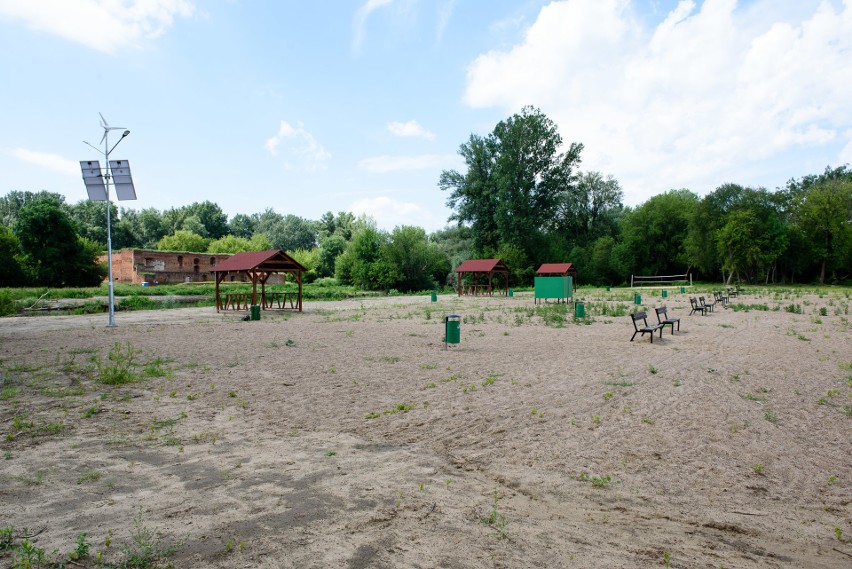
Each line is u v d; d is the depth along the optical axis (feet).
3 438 21.27
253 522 13.78
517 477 17.78
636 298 96.12
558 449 20.59
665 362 39.45
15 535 12.85
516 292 185.98
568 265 169.17
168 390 30.53
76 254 185.78
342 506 14.97
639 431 22.82
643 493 16.74
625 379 33.32
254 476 17.33
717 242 193.88
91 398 28.43
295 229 362.74
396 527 13.73
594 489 16.96
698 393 29.50
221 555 11.97
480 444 21.13
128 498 15.34
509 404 27.22
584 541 13.41
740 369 36.58
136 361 40.42
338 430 22.95
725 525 14.67
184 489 16.11
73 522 13.67
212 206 375.86
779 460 19.69
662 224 225.35
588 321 70.33
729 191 204.13
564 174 221.05
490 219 225.97
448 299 142.31
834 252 186.80
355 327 66.95
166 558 11.76
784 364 38.37
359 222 322.96
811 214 188.85
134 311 103.24
